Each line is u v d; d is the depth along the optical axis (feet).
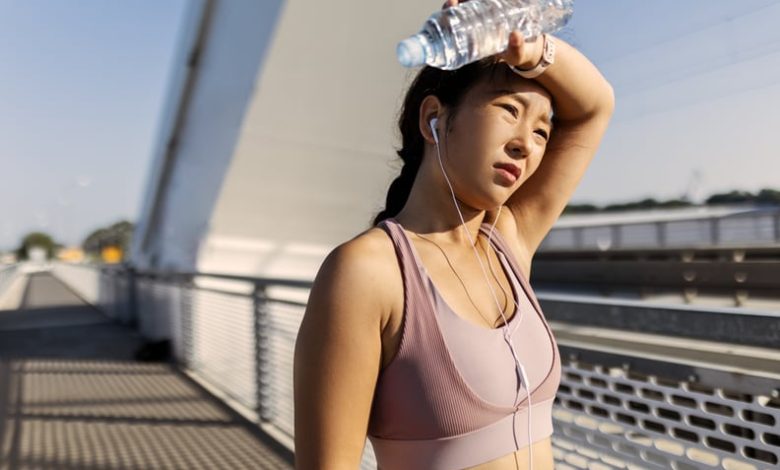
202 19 27.76
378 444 3.37
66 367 25.82
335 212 30.42
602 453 6.28
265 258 31.32
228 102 26.71
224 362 20.30
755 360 5.00
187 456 14.01
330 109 26.17
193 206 31.86
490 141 3.34
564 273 25.75
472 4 3.01
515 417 3.29
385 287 3.13
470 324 3.21
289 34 23.04
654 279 21.26
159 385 21.49
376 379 3.14
